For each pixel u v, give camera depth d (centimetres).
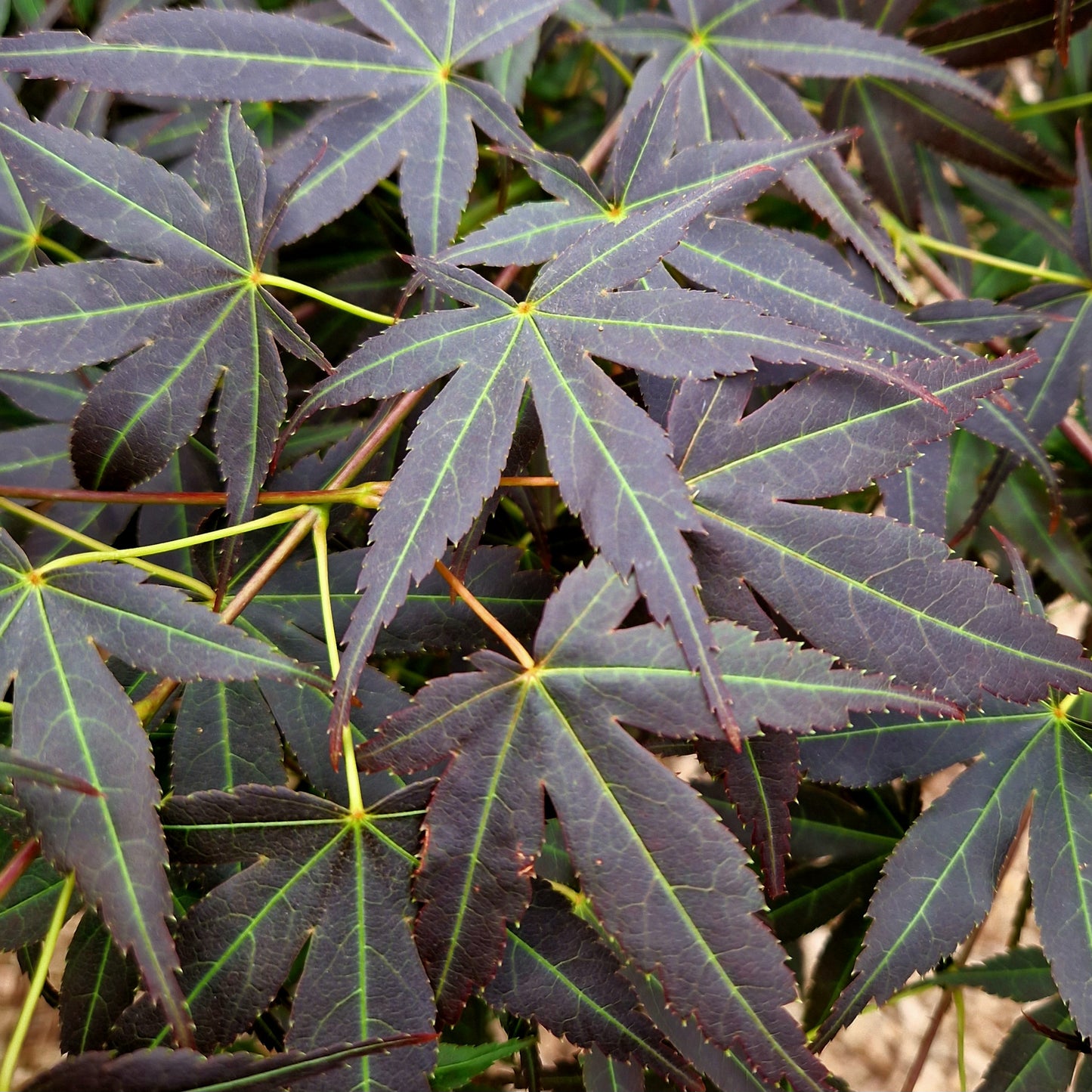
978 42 34
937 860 29
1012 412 32
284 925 26
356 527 32
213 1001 26
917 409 27
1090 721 31
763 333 26
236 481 28
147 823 25
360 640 26
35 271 27
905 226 35
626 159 30
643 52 32
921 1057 35
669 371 26
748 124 32
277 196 29
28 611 26
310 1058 25
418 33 30
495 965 26
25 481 32
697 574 26
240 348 28
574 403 27
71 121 31
